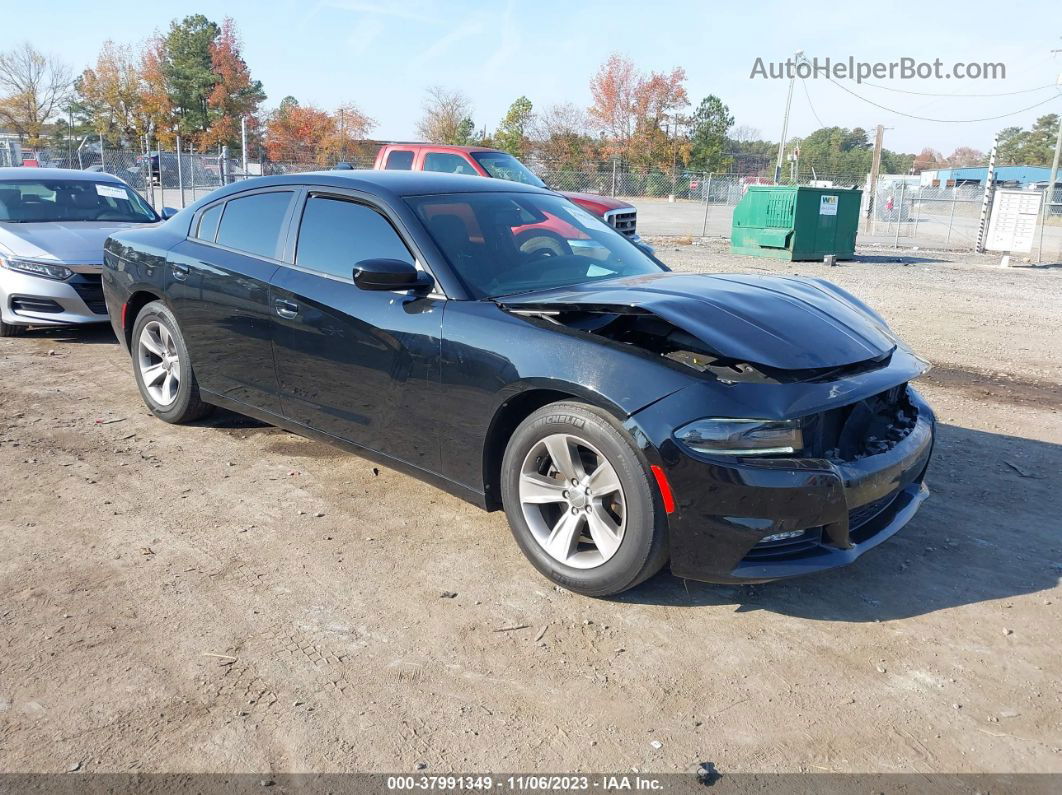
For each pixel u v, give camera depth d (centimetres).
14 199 799
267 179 451
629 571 302
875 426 327
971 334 901
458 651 285
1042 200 1877
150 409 525
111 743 236
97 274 716
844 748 242
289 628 296
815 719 254
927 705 262
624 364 298
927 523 395
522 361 318
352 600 316
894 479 312
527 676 272
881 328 361
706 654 287
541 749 239
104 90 6116
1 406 542
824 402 287
